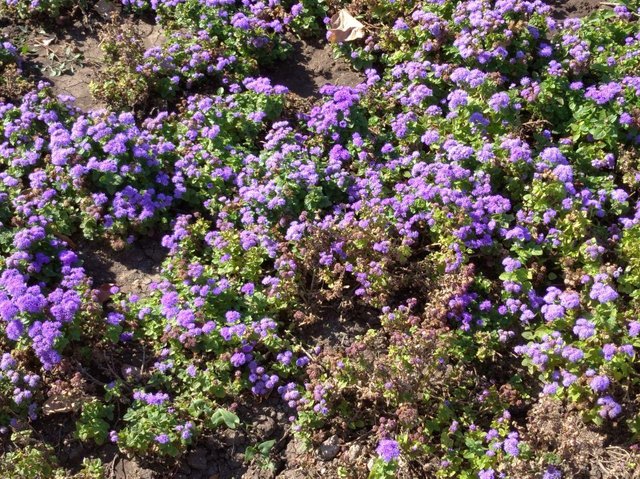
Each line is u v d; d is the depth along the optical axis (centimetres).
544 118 278
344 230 247
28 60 304
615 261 251
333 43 306
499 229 252
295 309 245
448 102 282
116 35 299
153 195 262
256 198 255
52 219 255
